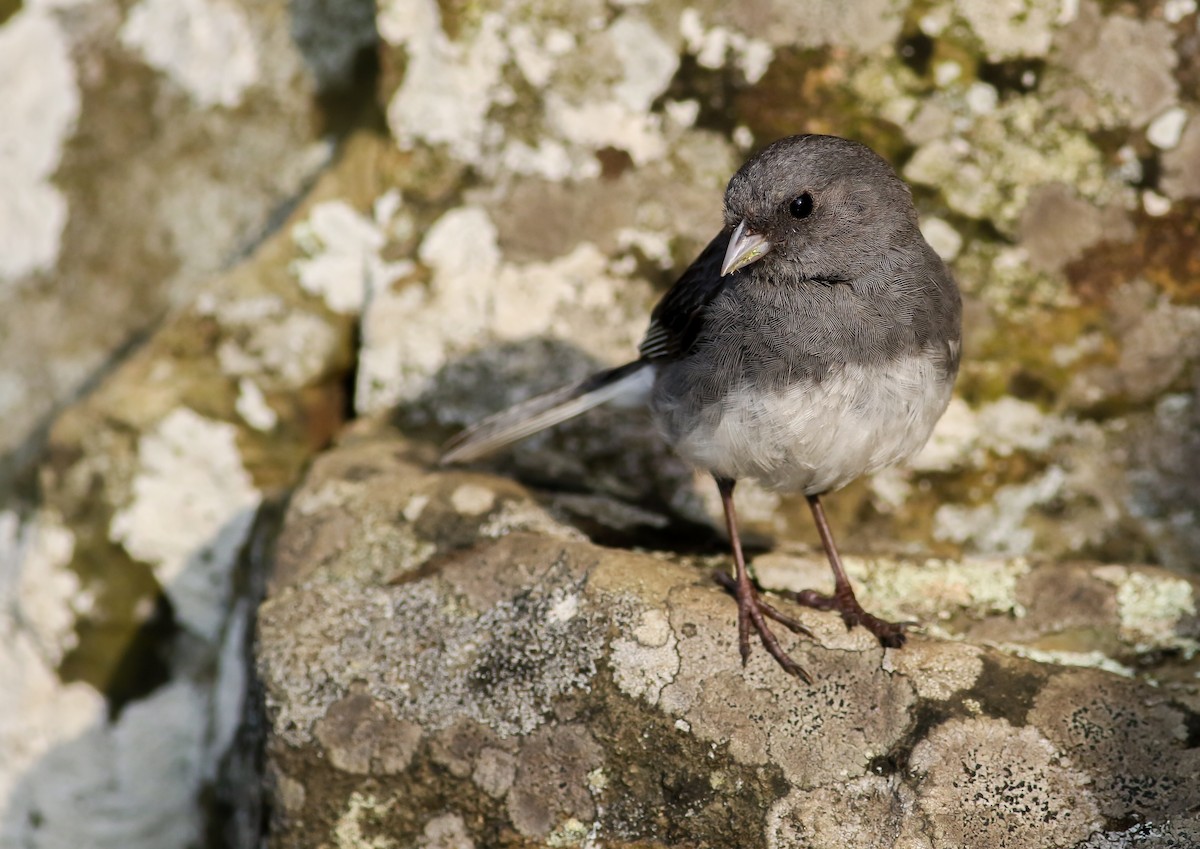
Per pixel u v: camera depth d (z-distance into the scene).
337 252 10.68
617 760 7.41
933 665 7.41
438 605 8.16
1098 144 9.69
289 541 8.91
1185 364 9.66
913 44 9.77
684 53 10.09
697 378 7.89
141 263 12.06
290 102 12.16
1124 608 8.38
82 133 12.39
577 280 10.28
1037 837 6.82
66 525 10.47
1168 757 6.95
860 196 7.74
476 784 7.59
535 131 10.29
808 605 8.15
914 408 7.64
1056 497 9.78
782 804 7.16
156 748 10.53
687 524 9.69
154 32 12.45
